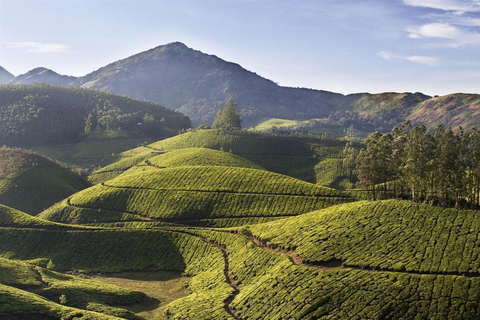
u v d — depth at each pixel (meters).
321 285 100.44
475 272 92.31
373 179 154.12
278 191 181.62
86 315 100.81
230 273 125.31
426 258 99.56
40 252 158.50
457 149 129.50
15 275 124.38
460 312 84.94
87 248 158.25
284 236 129.50
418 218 114.88
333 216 129.38
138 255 153.25
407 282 93.62
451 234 105.44
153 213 182.38
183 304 114.00
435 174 130.38
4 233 167.00
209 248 145.62
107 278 143.00
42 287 121.44
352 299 93.88
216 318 102.19
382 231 113.56
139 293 125.69
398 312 88.25
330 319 91.25
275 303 101.25
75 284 125.94
